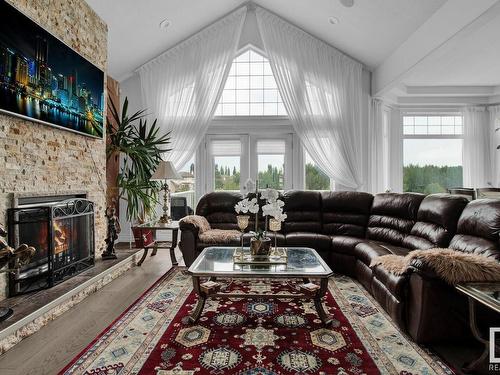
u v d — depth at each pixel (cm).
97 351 199
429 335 209
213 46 529
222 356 195
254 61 561
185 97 530
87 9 345
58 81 284
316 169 554
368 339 218
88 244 336
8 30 225
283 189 553
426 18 372
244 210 284
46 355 195
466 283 194
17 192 243
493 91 584
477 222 254
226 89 563
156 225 421
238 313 262
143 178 454
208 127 554
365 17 418
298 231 429
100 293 306
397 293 227
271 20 526
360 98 528
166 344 209
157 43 501
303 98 519
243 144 556
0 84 218
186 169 564
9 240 237
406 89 581
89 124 340
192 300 289
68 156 311
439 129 619
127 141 463
